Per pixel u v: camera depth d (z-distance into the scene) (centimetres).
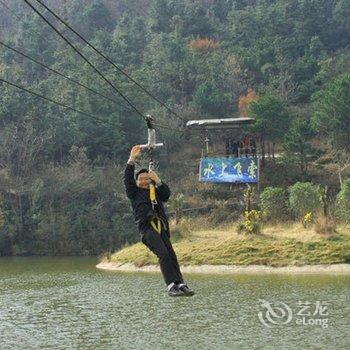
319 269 4069
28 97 8394
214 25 13412
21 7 14425
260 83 10694
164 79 10825
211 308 2834
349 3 13100
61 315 2830
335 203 5406
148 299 3191
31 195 7500
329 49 12481
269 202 5503
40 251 7269
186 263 4444
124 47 11344
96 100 8706
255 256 4338
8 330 2512
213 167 7162
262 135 7506
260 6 13212
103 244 7238
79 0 14638
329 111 7550
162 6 13588
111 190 7756
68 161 8275
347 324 2334
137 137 8869
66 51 10844
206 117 9744
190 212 7162
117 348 2122
